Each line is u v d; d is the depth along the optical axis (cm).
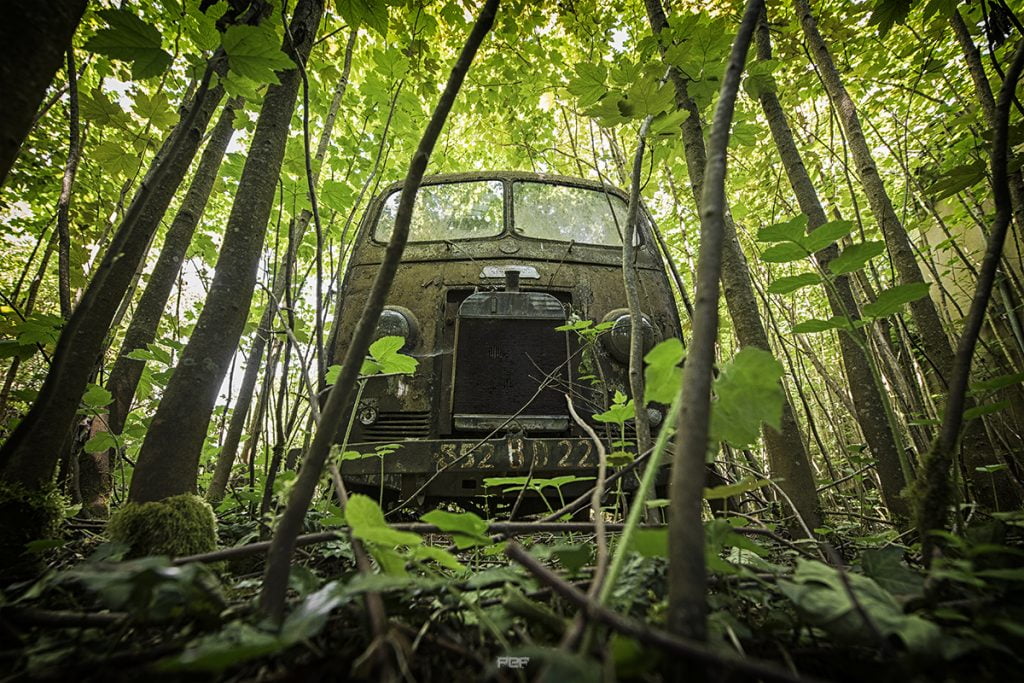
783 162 206
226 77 125
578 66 166
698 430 51
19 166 349
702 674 42
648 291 309
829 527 141
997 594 75
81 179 340
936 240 482
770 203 477
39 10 92
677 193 459
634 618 77
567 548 81
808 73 347
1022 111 165
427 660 70
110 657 62
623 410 157
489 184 357
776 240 121
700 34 163
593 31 344
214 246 387
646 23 386
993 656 65
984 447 183
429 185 359
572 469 226
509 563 153
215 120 437
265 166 148
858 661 67
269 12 138
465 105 483
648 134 158
